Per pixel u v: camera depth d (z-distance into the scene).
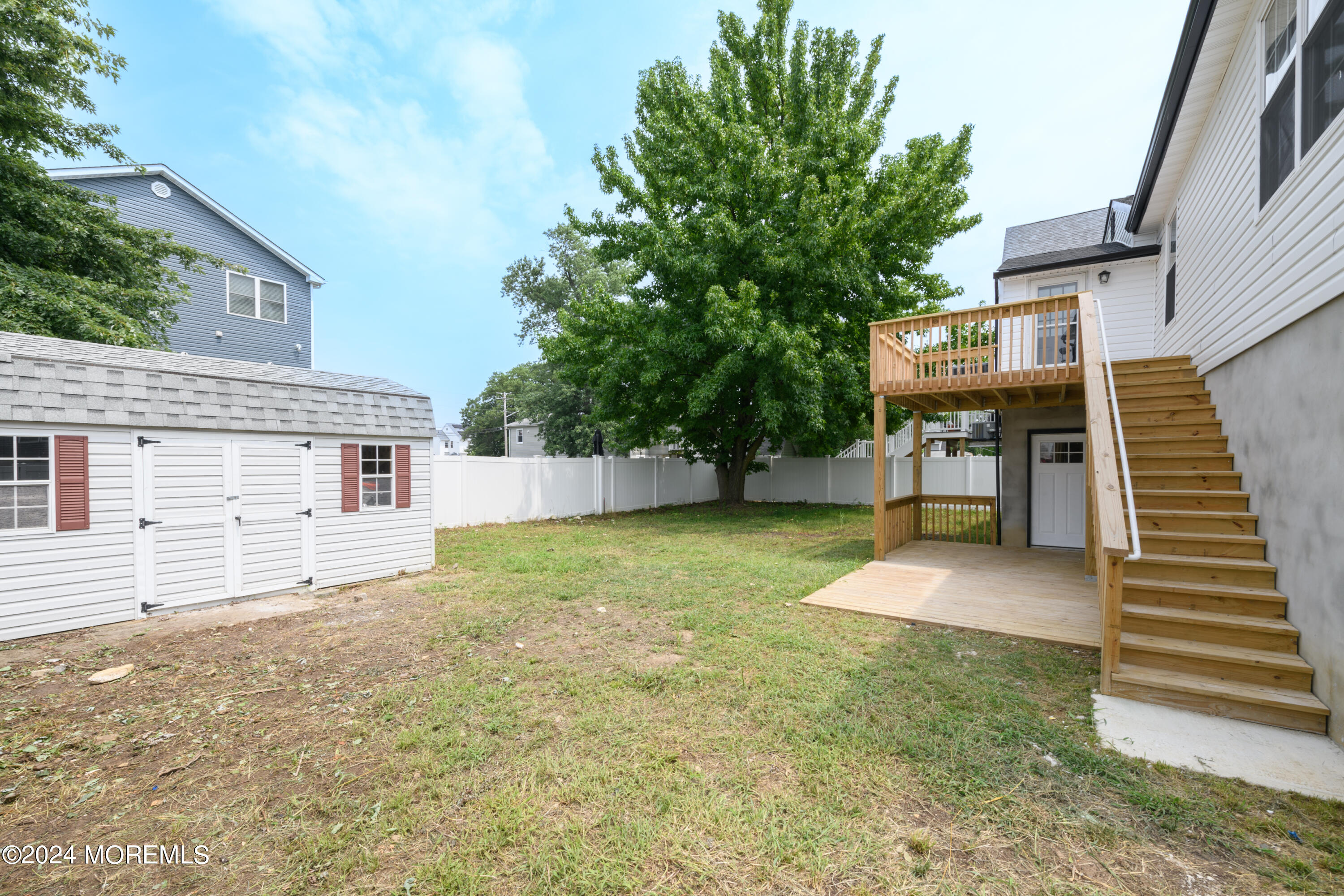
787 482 19.59
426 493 8.09
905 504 10.05
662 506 18.42
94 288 10.20
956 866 2.10
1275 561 4.01
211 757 3.02
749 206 13.80
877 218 12.23
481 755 2.95
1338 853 2.15
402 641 4.93
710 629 5.07
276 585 6.55
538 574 7.65
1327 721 3.10
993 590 6.38
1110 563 3.60
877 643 4.66
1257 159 4.65
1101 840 2.24
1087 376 4.86
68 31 10.06
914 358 8.03
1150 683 3.51
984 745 2.97
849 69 14.77
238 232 16.45
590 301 14.45
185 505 5.93
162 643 4.90
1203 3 4.65
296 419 6.73
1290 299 3.84
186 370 6.00
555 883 2.04
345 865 2.14
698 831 2.31
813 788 2.61
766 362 12.70
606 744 3.04
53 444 5.13
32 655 4.61
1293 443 3.76
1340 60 3.38
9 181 9.66
